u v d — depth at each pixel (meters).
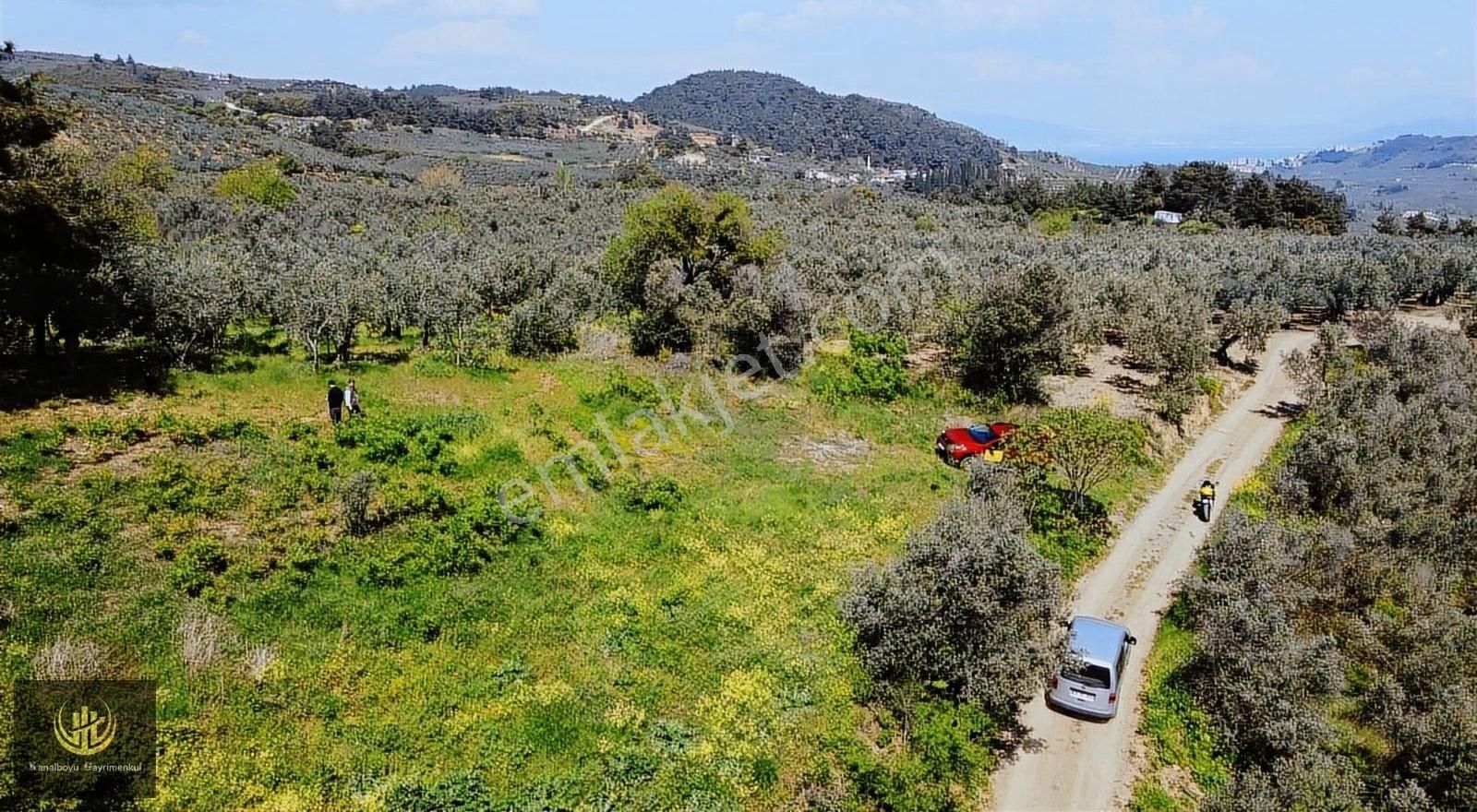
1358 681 18.69
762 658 16.92
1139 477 28.92
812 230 69.50
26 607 14.28
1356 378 33.41
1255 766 15.66
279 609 15.81
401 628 15.95
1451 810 14.90
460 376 30.84
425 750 13.45
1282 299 49.34
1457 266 54.88
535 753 13.78
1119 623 20.59
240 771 12.29
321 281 30.97
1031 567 15.93
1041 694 17.72
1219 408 36.97
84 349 27.91
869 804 13.90
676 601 18.48
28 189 21.83
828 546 21.70
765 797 13.86
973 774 15.23
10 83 23.12
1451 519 24.62
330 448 22.80
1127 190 122.25
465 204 77.69
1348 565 21.97
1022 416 32.09
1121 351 44.12
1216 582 19.45
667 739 14.52
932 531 17.34
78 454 20.05
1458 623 18.17
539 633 16.72
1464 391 32.06
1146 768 15.98
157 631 14.48
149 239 32.31
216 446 21.73
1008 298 33.41
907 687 16.09
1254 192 108.31
